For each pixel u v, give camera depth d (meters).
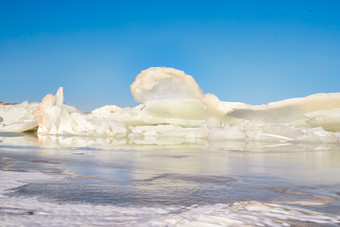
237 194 4.47
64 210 3.53
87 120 29.42
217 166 7.62
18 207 3.63
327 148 15.12
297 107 28.83
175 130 30.89
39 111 30.02
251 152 12.16
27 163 7.66
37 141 17.98
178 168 7.18
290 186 5.09
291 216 3.38
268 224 3.09
